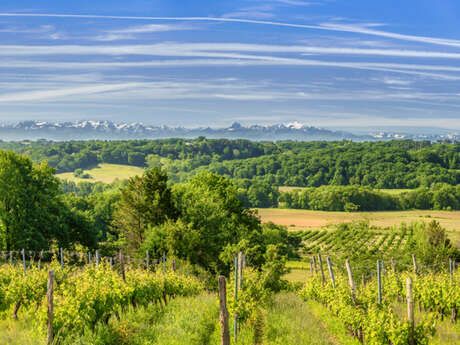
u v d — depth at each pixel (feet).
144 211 171.32
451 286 73.56
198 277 119.55
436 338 56.29
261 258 125.49
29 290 59.98
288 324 61.05
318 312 81.46
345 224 475.72
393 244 375.25
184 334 50.37
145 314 63.10
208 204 181.68
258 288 72.38
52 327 45.39
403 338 50.47
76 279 58.29
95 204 317.63
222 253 132.46
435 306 74.13
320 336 57.06
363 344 58.44
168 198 174.50
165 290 78.59
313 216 581.12
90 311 51.29
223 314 39.58
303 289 113.09
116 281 61.87
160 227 143.33
